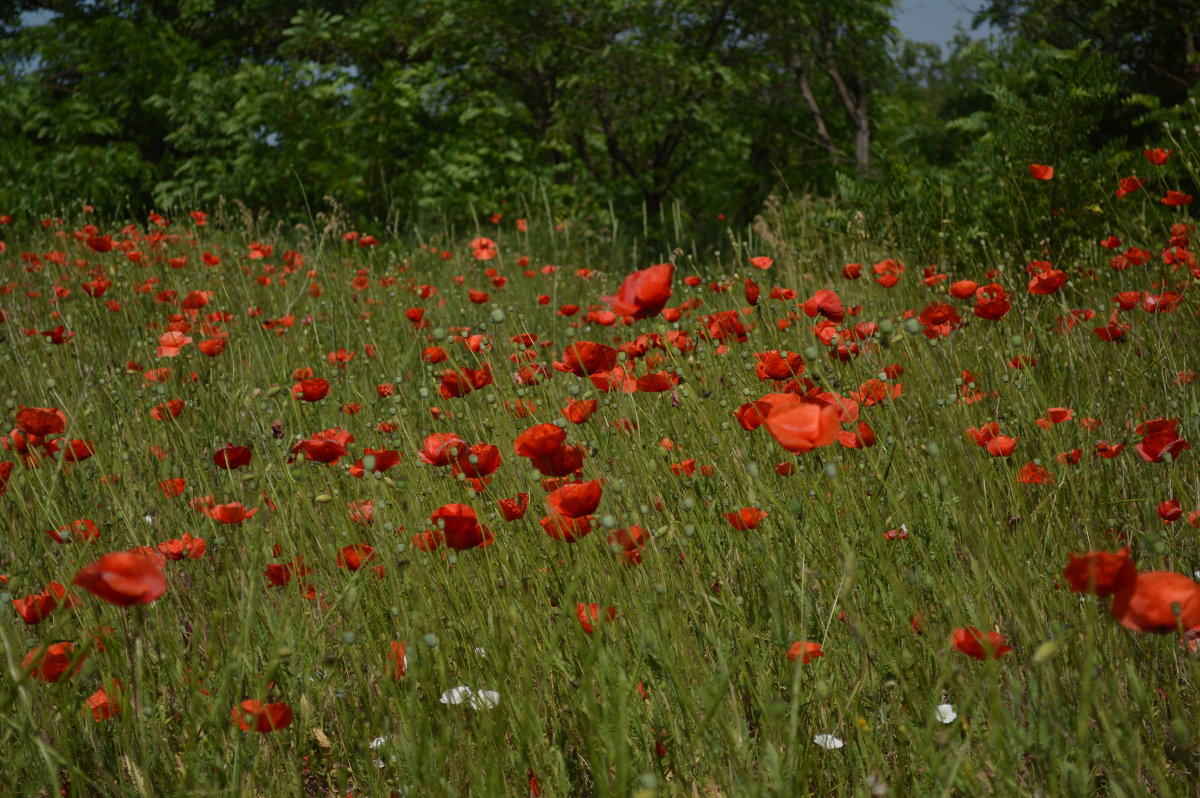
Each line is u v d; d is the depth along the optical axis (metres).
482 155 12.87
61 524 2.16
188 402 3.24
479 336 2.76
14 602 1.63
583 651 1.33
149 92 13.73
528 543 1.94
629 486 2.10
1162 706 1.59
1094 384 2.87
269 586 2.08
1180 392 2.62
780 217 6.80
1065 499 2.12
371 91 12.59
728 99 12.93
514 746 1.66
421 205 11.77
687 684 1.53
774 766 1.25
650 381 2.07
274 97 11.86
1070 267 4.87
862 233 5.56
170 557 1.93
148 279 5.72
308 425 2.96
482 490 1.86
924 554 1.73
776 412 1.31
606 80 11.95
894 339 2.08
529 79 13.40
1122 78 8.81
